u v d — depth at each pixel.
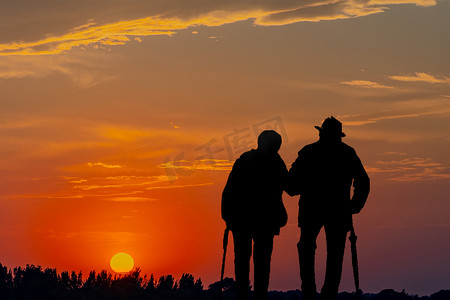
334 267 13.97
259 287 14.14
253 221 14.04
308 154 14.12
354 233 13.99
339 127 14.16
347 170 14.02
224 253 14.16
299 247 14.14
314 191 13.99
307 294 13.99
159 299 80.19
